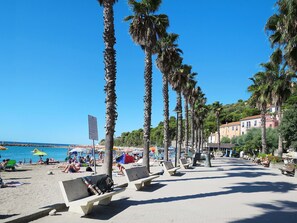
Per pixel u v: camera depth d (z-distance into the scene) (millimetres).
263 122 45125
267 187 14773
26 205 9211
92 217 7895
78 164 30250
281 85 37531
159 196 11484
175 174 21469
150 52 20203
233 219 8000
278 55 25172
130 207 9336
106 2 11422
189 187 14250
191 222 7578
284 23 20250
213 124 120750
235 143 84562
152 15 20562
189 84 44344
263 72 42906
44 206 8469
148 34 20109
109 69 11195
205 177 19469
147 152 19438
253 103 48625
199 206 9672
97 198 8445
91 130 12898
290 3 19016
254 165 37156
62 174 22172
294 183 16906
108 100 11141
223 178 18938
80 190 8766
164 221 7633
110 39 11281
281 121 37156
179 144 33312
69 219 7586
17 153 87250
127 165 35562
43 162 40094
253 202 10570
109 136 11047
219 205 9906
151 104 19719
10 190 12758
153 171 23375
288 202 10672
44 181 16766
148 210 8914
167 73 26156
